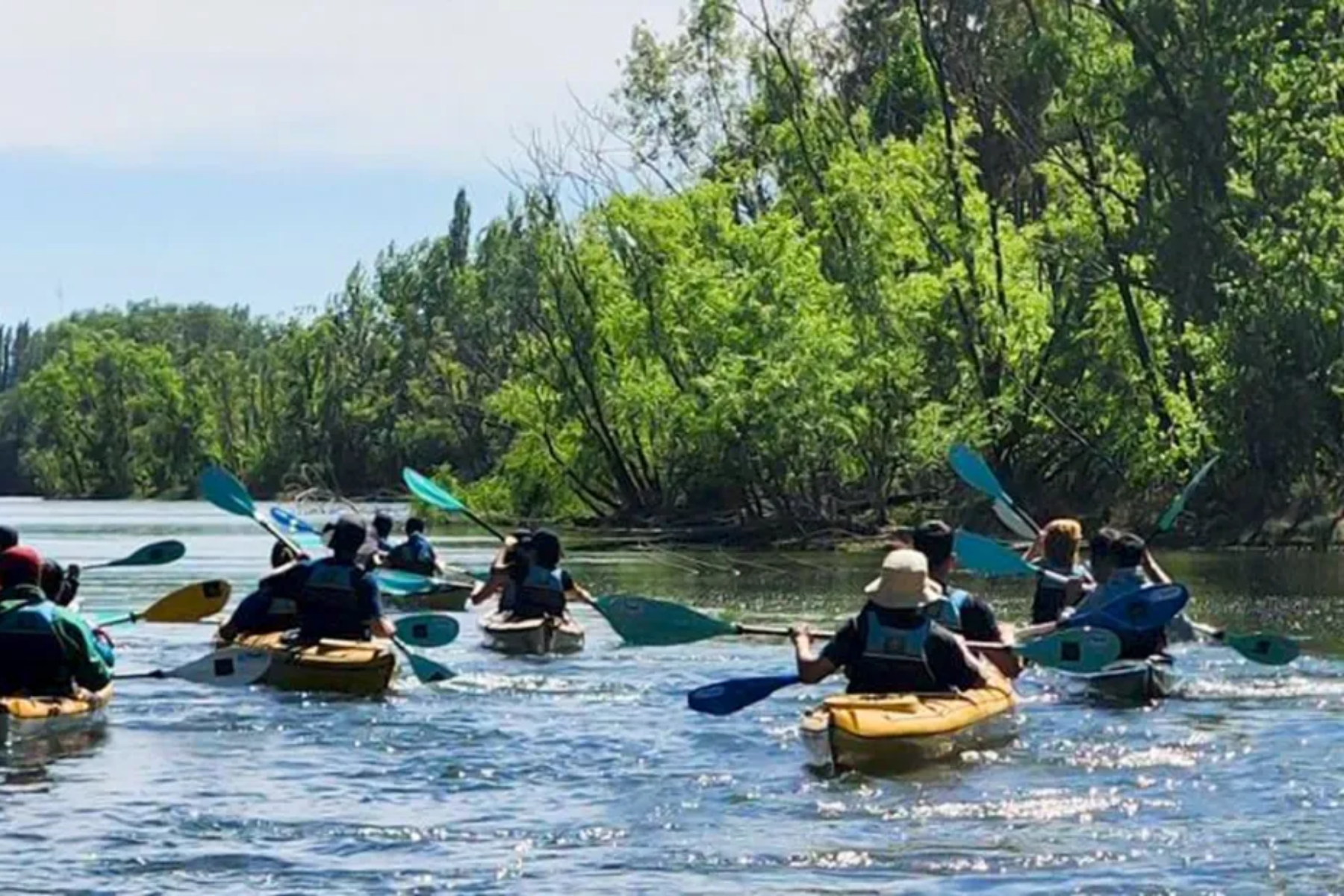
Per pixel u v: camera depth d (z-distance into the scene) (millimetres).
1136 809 11617
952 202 47062
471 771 13047
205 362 133250
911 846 10703
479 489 57969
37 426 145125
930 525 15195
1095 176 46812
